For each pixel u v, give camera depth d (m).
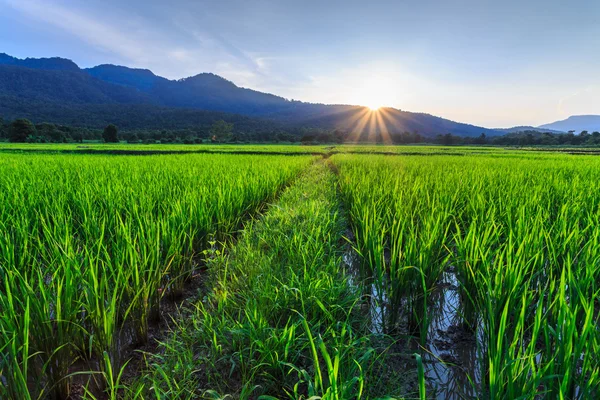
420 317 3.28
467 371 2.79
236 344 2.67
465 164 16.69
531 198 6.07
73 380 2.64
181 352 2.75
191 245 4.35
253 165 14.26
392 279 3.34
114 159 18.06
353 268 4.96
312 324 2.85
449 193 6.77
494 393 1.90
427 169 13.51
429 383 2.63
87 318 2.62
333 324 2.75
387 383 2.45
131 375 2.66
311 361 2.57
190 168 12.07
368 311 3.64
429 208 5.62
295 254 4.14
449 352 3.03
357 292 3.45
